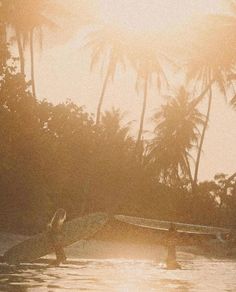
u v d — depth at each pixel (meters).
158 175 55.84
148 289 12.51
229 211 53.00
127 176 49.16
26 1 45.03
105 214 20.16
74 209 42.94
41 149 37.28
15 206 35.66
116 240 35.97
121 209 47.94
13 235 31.27
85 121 43.50
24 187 35.88
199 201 52.38
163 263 23.44
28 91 36.56
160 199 50.81
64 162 40.56
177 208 51.56
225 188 55.56
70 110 42.25
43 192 36.78
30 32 46.72
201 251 36.25
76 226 19.62
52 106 40.91
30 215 35.78
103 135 47.72
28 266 17.70
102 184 47.88
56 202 40.69
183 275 17.23
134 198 49.56
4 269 16.25
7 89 34.66
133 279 14.91
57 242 19.09
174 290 12.55
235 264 25.89
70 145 41.94
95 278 14.67
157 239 36.41
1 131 34.28
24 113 35.72
